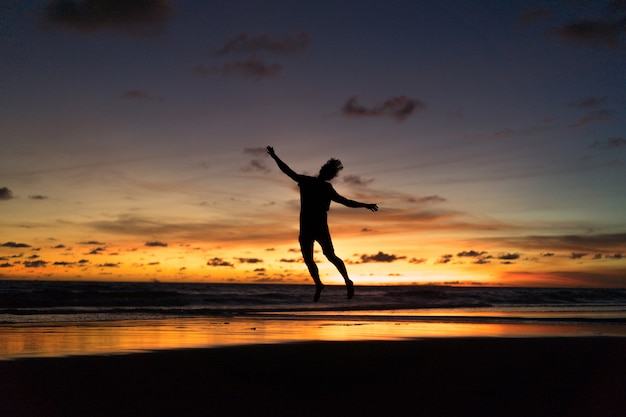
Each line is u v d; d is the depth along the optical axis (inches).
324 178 233.6
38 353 416.5
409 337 555.8
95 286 2851.9
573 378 327.9
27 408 246.5
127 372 332.5
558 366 369.4
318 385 301.7
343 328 669.9
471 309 1253.7
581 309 1280.8
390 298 1770.4
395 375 332.5
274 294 1780.3
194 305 1348.4
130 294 1470.2
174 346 465.1
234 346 464.4
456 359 394.9
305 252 222.4
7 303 1192.2
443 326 714.8
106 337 541.3
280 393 281.0
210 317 880.9
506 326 720.3
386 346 464.4
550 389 295.1
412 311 1130.0
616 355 425.1
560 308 1341.0
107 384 297.6
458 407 254.8
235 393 279.6
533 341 505.7
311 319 845.8
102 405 252.5
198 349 442.3
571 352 436.8
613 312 1119.6
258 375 328.8
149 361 374.9
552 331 649.0
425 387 298.0
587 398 275.9
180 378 316.2
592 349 456.1
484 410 250.1
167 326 685.9
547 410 251.3
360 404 259.3
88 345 470.9
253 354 413.1
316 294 219.0
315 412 243.9
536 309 1269.7
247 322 769.6
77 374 324.8
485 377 327.6
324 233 223.1
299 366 361.4
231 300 1488.7
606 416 243.8
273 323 752.3
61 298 1305.4
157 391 282.0
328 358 395.9
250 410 246.1
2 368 342.0
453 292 2117.4
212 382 306.3
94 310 1024.2
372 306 1382.9
